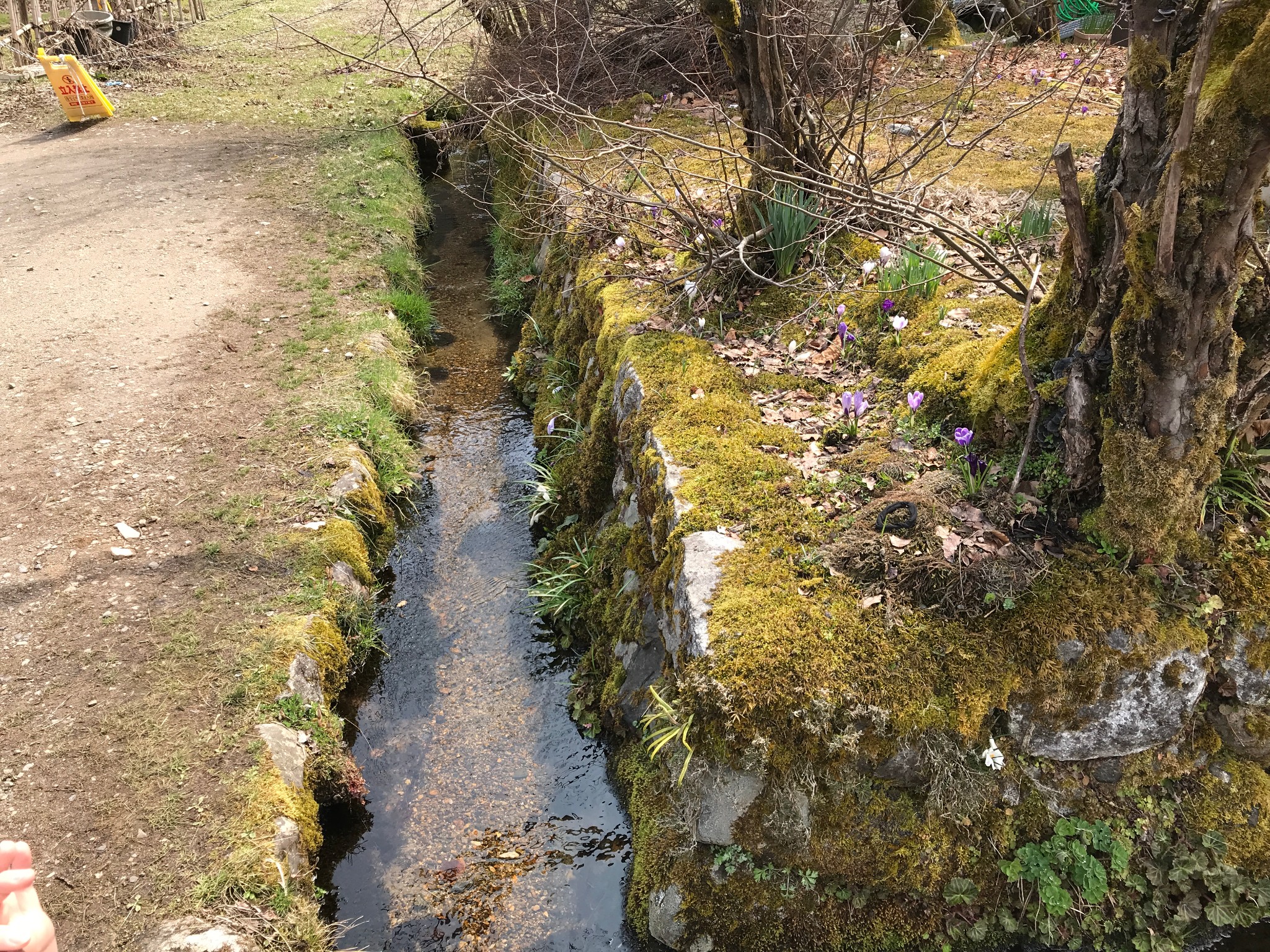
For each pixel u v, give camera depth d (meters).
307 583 3.74
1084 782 2.60
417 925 2.83
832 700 2.44
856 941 2.59
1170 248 2.11
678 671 2.80
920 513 2.78
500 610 4.15
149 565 3.82
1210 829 2.59
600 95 8.14
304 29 13.59
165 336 5.65
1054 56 8.06
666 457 3.33
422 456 5.18
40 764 2.95
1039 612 2.52
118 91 11.06
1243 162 2.00
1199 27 2.19
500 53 8.84
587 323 5.07
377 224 7.36
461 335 6.52
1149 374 2.32
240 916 2.50
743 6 3.86
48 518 4.08
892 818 2.54
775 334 4.17
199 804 2.81
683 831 2.74
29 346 5.53
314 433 4.70
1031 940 2.60
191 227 7.26
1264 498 2.68
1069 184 2.46
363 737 3.52
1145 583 2.58
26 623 3.52
